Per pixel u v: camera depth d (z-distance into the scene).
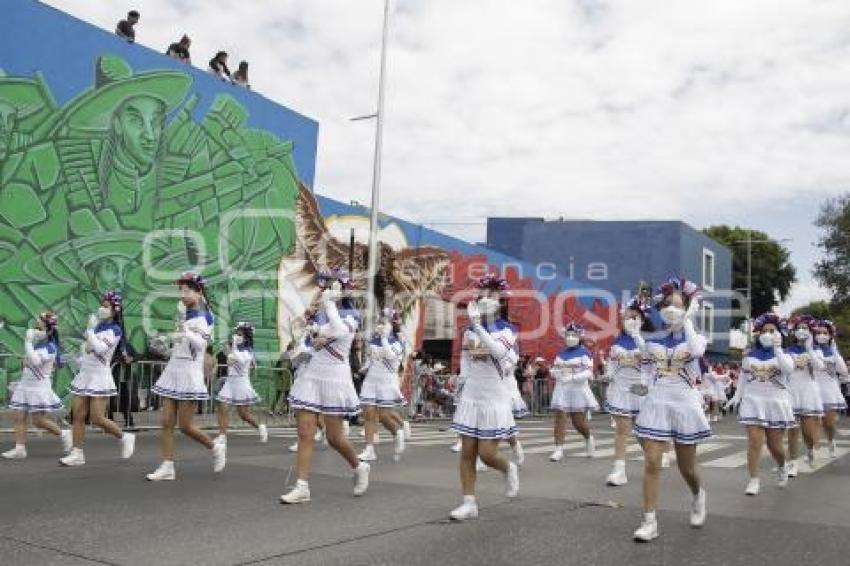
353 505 7.76
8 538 5.96
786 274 58.00
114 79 16.98
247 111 19.84
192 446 12.66
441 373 24.23
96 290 16.62
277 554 5.73
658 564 5.80
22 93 15.45
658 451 6.82
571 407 12.42
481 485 9.38
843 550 6.41
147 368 15.66
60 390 15.83
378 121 21.69
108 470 9.63
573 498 8.62
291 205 21.08
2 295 15.16
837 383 13.79
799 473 11.50
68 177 16.20
